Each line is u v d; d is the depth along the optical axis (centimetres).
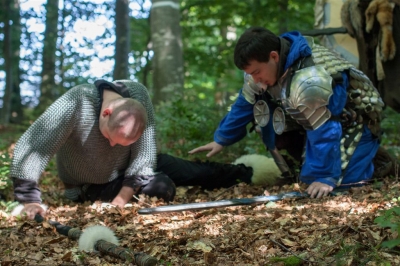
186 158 689
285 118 506
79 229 404
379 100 512
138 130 450
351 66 495
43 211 449
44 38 1812
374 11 611
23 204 455
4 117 1895
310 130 476
